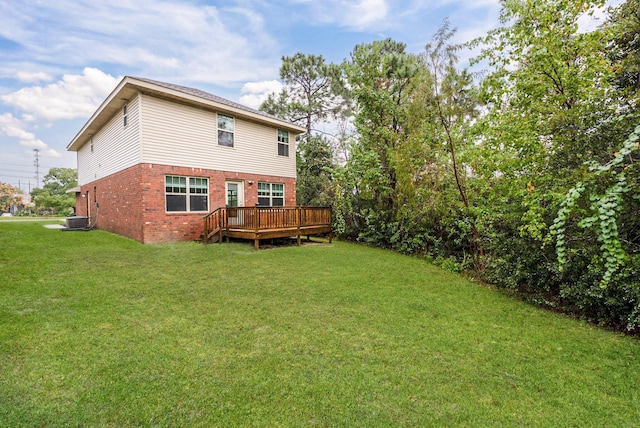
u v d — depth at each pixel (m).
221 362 2.92
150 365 2.82
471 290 5.95
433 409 2.36
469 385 2.70
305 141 18.25
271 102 19.17
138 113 9.33
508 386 2.71
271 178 13.19
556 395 2.62
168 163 9.86
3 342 3.11
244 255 8.16
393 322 4.06
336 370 2.84
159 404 2.31
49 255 6.98
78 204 17.89
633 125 3.92
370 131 11.85
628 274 3.88
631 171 3.64
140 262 6.96
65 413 2.18
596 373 3.00
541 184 5.17
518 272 5.54
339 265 7.45
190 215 10.42
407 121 10.08
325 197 14.20
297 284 5.66
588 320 4.55
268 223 9.31
